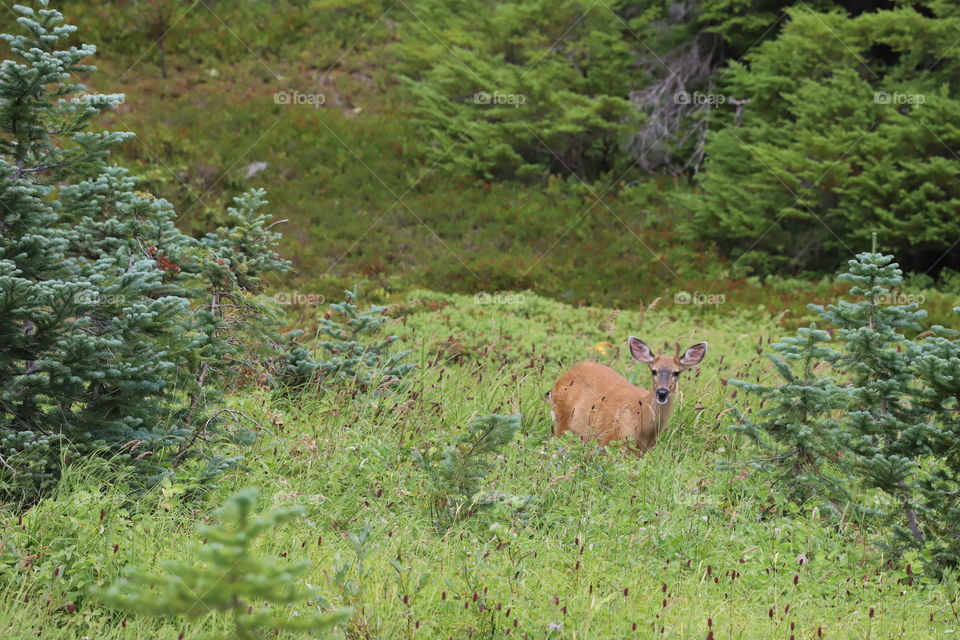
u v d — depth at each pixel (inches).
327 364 516.1
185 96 1510.8
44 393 327.9
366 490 389.1
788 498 433.1
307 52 1718.8
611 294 1133.7
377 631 263.6
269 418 441.1
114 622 266.7
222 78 1601.9
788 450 443.8
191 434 373.4
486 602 286.5
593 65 1478.8
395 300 994.1
